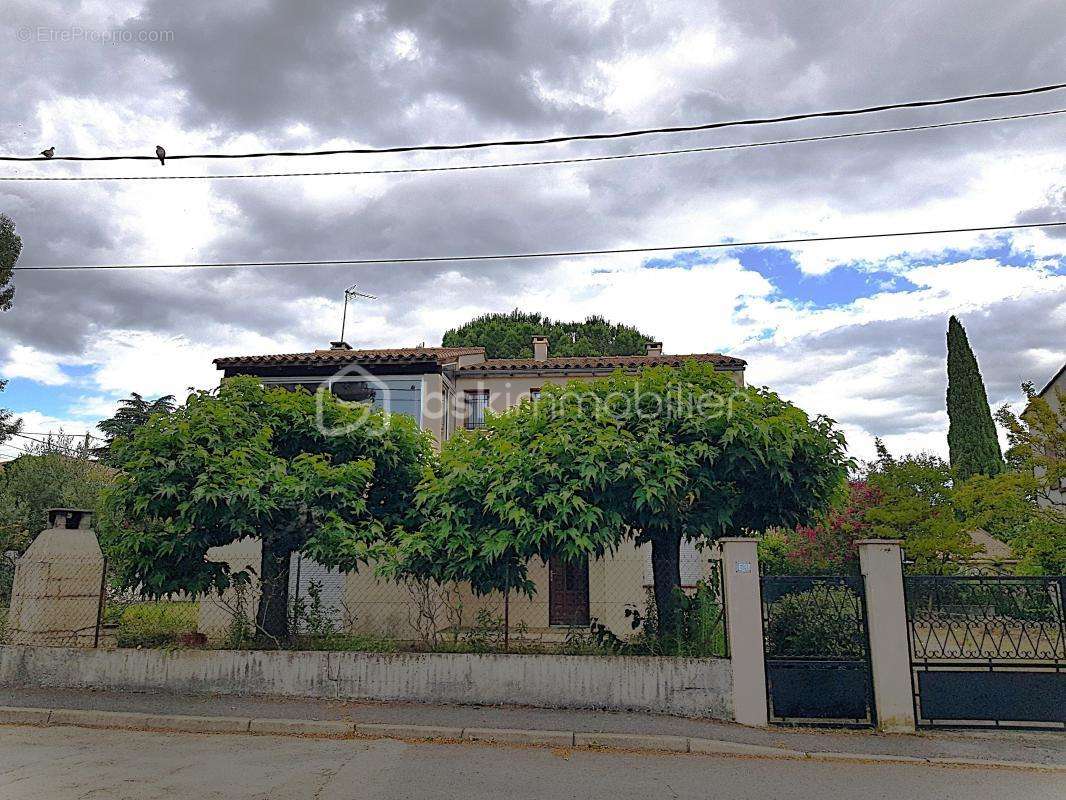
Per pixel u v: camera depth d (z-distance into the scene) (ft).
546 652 31.27
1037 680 27.20
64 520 36.32
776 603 29.43
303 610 36.50
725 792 20.71
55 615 34.63
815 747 25.35
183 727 28.09
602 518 30.27
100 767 22.26
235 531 32.24
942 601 28.12
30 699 30.96
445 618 35.96
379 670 31.17
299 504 33.17
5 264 65.82
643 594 51.80
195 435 32.32
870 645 28.12
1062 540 45.70
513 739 26.50
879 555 28.58
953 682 27.50
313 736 27.12
